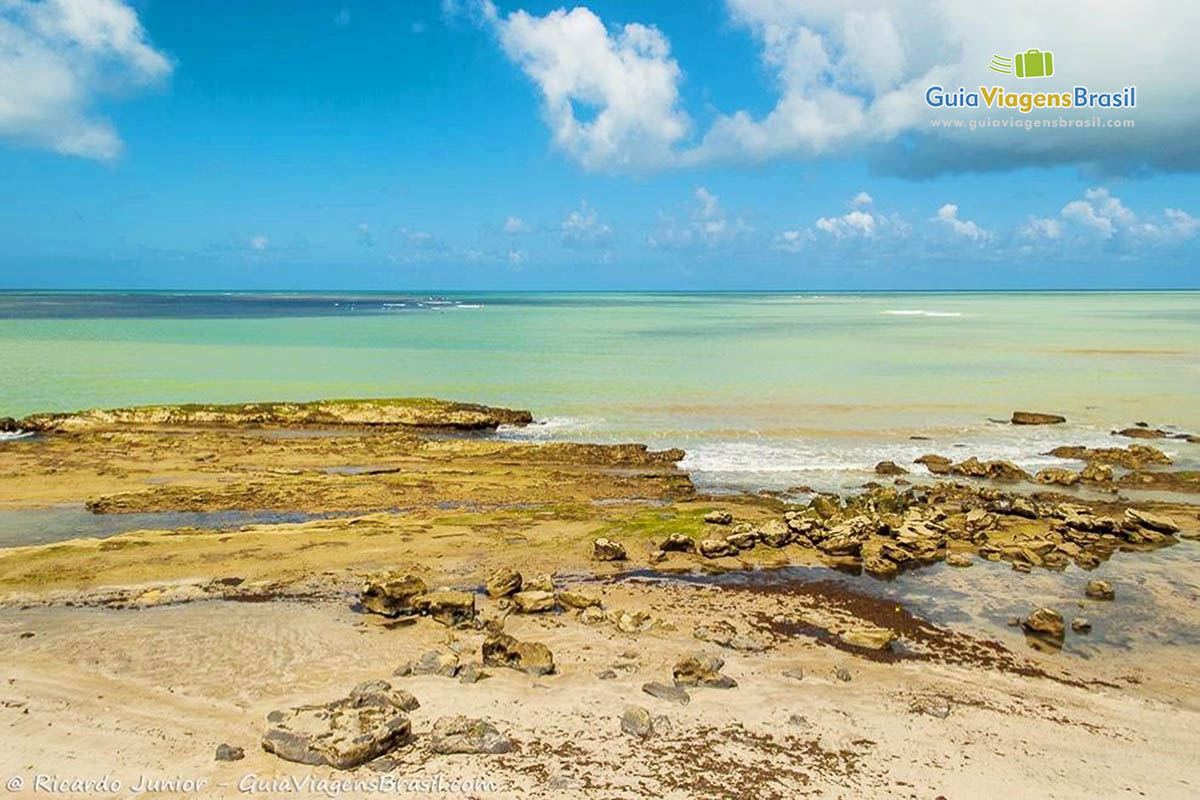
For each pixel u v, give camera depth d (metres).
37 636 15.52
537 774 11.02
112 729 12.13
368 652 15.09
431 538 21.39
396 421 36.84
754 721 12.69
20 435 34.09
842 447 33.62
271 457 30.38
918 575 19.62
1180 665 15.10
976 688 14.09
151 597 17.50
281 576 18.73
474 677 13.95
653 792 10.69
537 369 55.66
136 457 29.94
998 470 29.48
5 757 11.23
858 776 11.22
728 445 33.84
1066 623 16.94
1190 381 50.81
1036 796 10.88
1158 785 11.22
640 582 19.03
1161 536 21.92
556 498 25.94
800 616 17.22
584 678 14.16
